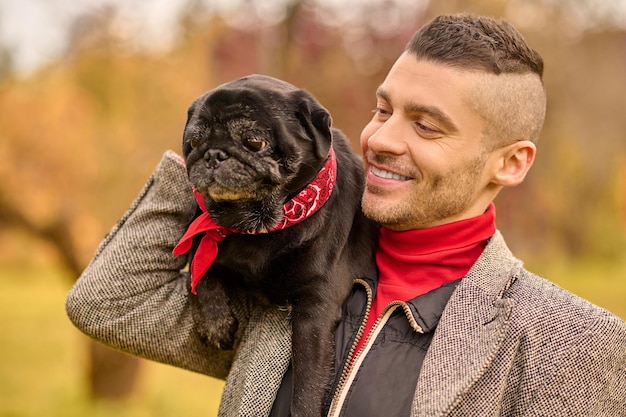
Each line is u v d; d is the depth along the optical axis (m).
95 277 2.73
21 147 9.27
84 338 10.45
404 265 2.69
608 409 2.46
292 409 2.44
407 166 2.60
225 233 2.60
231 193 2.52
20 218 9.44
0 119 9.15
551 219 12.86
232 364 2.70
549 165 11.80
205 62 8.99
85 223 9.38
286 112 2.59
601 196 15.33
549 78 11.44
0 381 11.00
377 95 2.76
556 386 2.38
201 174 2.54
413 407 2.29
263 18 8.87
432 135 2.58
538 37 11.33
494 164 2.71
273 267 2.59
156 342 2.72
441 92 2.56
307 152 2.58
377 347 2.46
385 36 8.94
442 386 2.29
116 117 9.16
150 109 9.06
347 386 2.41
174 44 9.20
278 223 2.55
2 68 9.12
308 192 2.56
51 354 13.08
